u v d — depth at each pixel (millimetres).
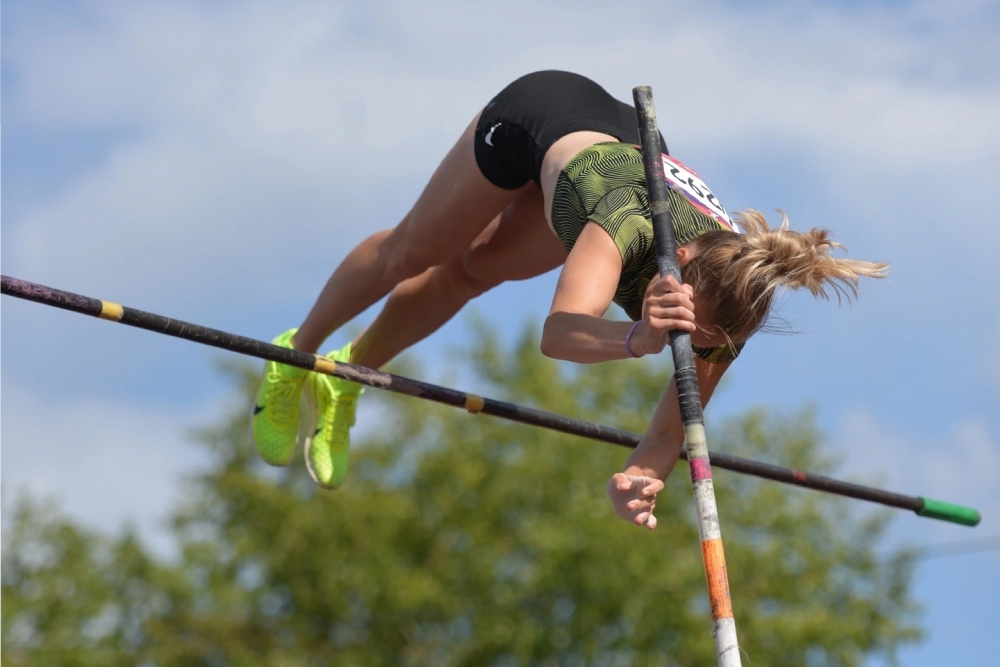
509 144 9133
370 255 10141
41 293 7992
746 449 37594
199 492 40406
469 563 35625
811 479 11812
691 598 33469
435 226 9539
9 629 39688
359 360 11000
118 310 8289
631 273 8125
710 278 7715
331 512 36906
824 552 36625
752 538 36219
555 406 36125
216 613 38625
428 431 38188
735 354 8555
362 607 37406
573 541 33000
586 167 8359
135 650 39906
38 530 41094
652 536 33688
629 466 9141
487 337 38062
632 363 38469
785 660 33594
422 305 10688
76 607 39938
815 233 7887
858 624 34719
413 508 36688
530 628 34000
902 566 36906
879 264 7980
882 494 12508
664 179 7832
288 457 11336
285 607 39156
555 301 7734
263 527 38500
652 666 32719
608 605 33250
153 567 39625
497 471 36375
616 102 9438
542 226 9789
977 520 13172
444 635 36531
